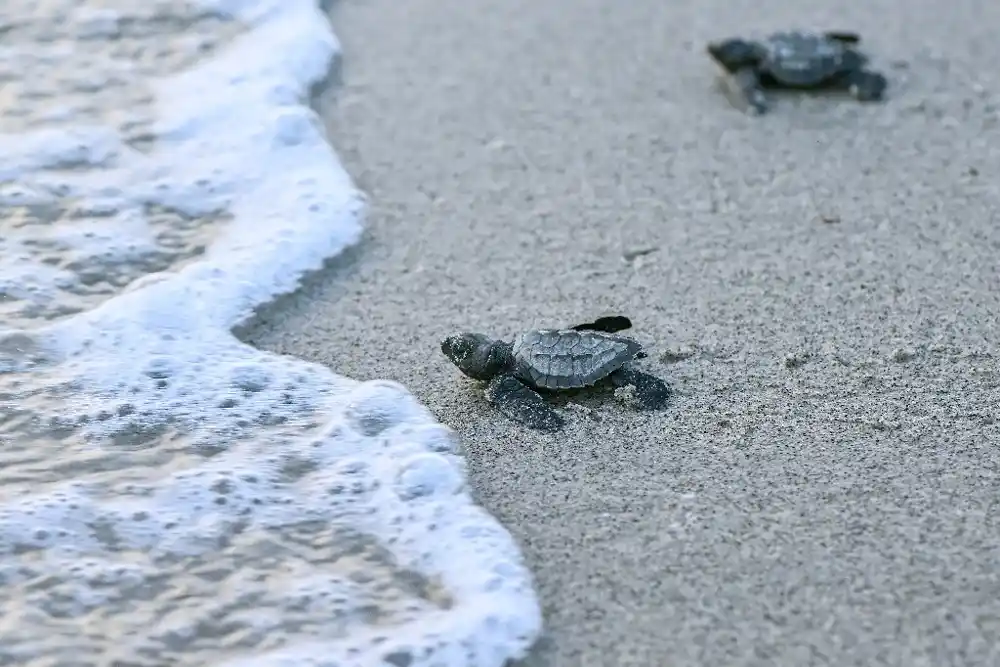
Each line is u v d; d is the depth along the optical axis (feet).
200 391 3.75
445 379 3.79
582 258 4.00
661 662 3.42
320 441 3.67
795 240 4.02
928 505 3.56
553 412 3.70
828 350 3.80
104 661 3.41
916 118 4.33
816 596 3.47
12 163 4.16
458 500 3.58
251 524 3.56
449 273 3.99
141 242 4.02
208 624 3.45
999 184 4.14
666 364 3.79
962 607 3.45
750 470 3.62
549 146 4.28
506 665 3.42
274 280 3.95
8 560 3.51
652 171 4.21
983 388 3.72
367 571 3.51
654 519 3.56
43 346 3.81
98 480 3.61
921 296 3.89
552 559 3.52
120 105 4.32
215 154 4.20
